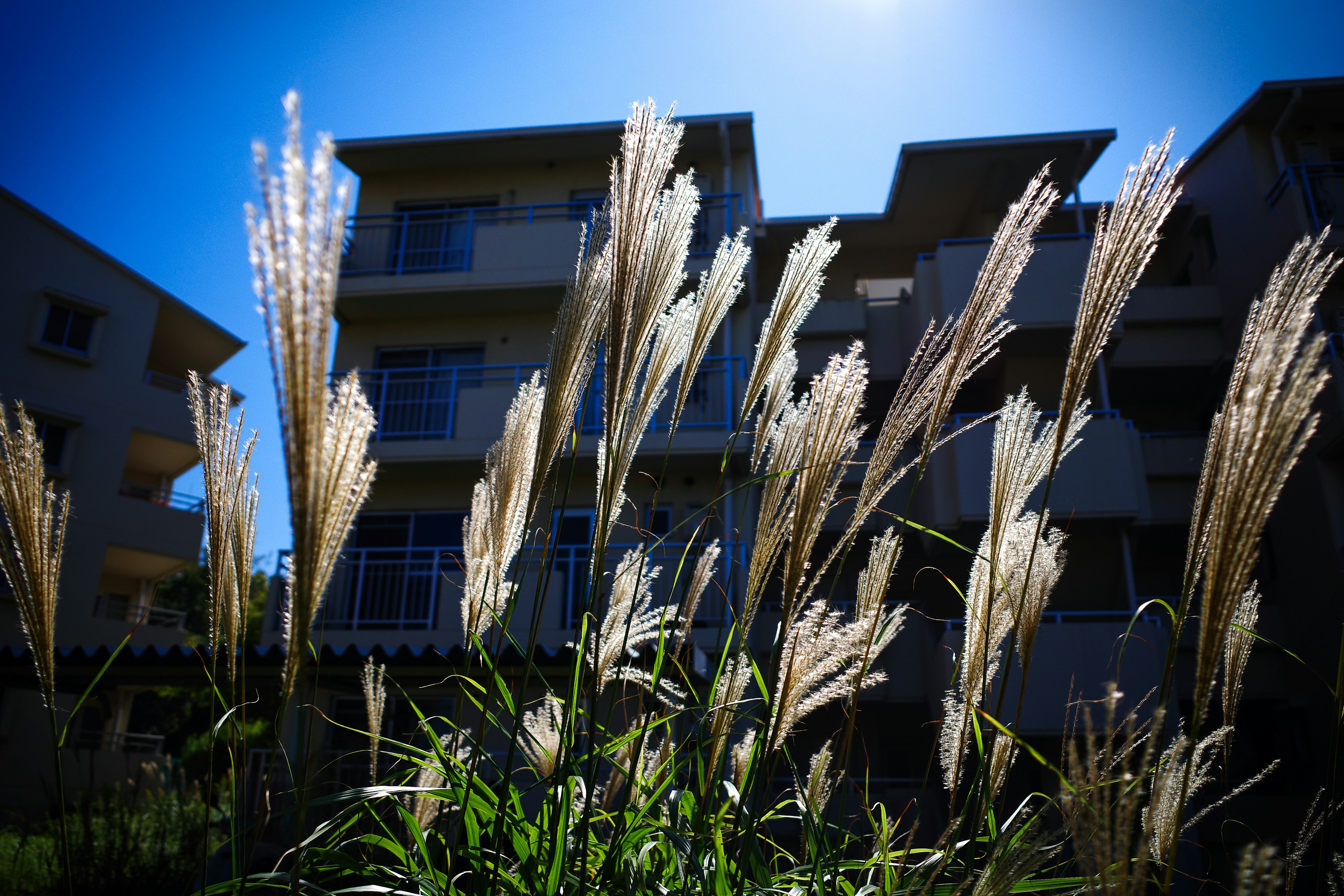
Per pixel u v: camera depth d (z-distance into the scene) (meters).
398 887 1.48
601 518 1.52
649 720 1.73
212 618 1.35
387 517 11.72
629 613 1.67
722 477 1.67
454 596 10.84
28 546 1.23
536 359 12.50
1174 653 1.00
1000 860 1.19
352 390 0.88
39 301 15.85
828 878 1.62
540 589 1.51
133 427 16.89
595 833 1.84
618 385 1.46
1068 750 1.01
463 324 12.89
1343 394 10.03
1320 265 0.89
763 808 1.61
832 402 1.44
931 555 11.99
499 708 1.92
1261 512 0.88
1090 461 11.16
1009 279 1.43
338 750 6.21
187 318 19.03
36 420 15.54
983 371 12.77
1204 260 14.16
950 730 1.64
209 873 3.41
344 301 12.58
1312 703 10.56
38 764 12.25
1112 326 1.21
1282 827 8.57
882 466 1.50
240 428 1.37
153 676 7.65
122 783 8.20
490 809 1.63
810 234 1.67
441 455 11.46
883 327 14.39
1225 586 0.91
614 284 1.41
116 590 18.66
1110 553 11.14
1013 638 1.34
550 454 1.53
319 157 0.70
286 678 0.99
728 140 12.62
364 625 10.74
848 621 1.90
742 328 12.72
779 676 1.51
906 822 6.07
